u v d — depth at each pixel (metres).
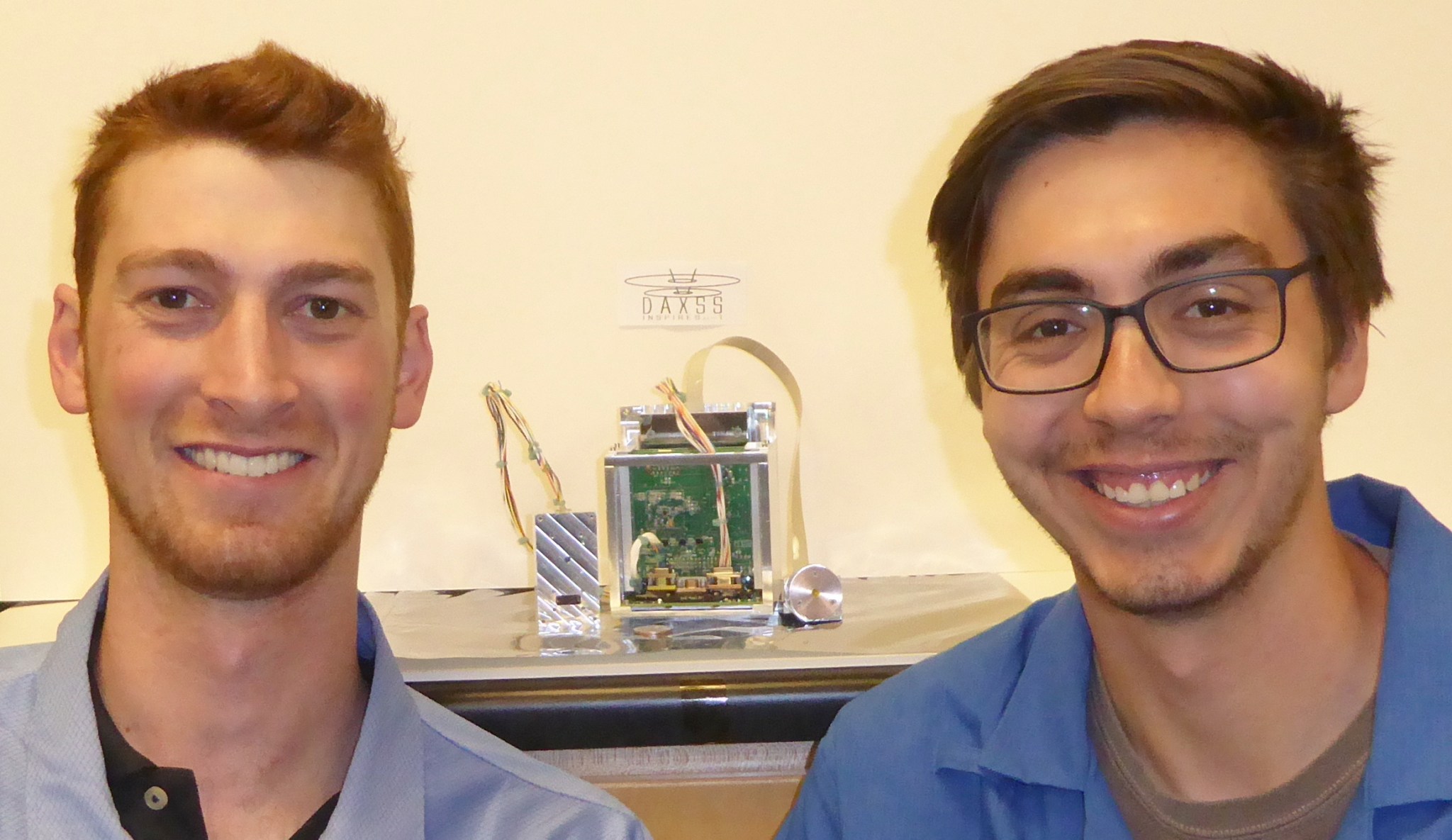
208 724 0.99
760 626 1.51
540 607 1.50
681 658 1.37
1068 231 0.93
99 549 1.79
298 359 0.99
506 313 1.79
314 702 1.02
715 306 1.79
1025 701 1.09
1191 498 0.92
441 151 1.77
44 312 1.76
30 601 1.79
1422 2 1.76
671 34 1.77
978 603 1.62
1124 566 0.94
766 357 1.81
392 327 1.06
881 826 1.12
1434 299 1.79
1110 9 1.77
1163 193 0.92
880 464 1.82
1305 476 0.92
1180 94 0.92
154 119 1.00
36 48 1.73
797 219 1.79
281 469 0.98
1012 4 1.77
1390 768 0.89
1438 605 0.93
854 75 1.78
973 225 1.03
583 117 1.78
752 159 1.78
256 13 1.75
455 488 1.81
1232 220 0.91
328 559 1.00
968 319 1.02
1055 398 0.95
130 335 0.97
